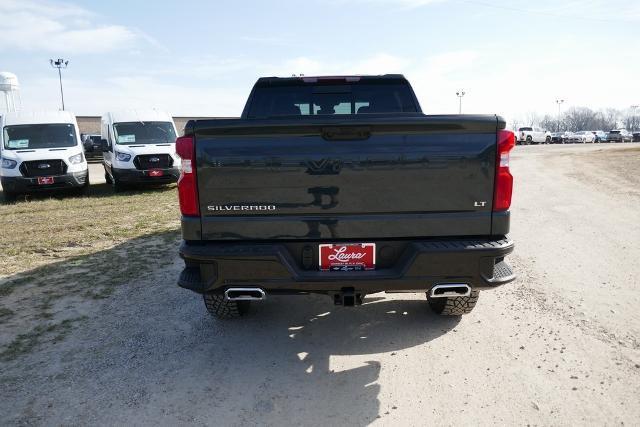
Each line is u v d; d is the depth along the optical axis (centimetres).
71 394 319
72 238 777
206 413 296
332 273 325
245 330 419
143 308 471
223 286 329
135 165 1457
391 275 322
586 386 316
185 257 326
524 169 1966
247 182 320
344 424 282
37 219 981
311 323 432
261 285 325
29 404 307
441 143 318
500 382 323
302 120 312
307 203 322
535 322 420
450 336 397
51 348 386
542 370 338
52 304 482
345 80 476
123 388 326
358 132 316
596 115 14488
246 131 315
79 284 543
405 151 318
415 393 313
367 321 434
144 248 703
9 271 594
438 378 331
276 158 318
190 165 320
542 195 1201
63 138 1479
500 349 371
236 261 320
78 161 1438
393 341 391
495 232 329
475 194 324
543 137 5806
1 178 1359
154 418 291
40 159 1368
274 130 315
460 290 334
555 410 290
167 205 1149
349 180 320
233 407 302
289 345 389
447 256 319
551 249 665
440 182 321
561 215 923
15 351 381
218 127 314
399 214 325
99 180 2008
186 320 441
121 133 1545
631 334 392
